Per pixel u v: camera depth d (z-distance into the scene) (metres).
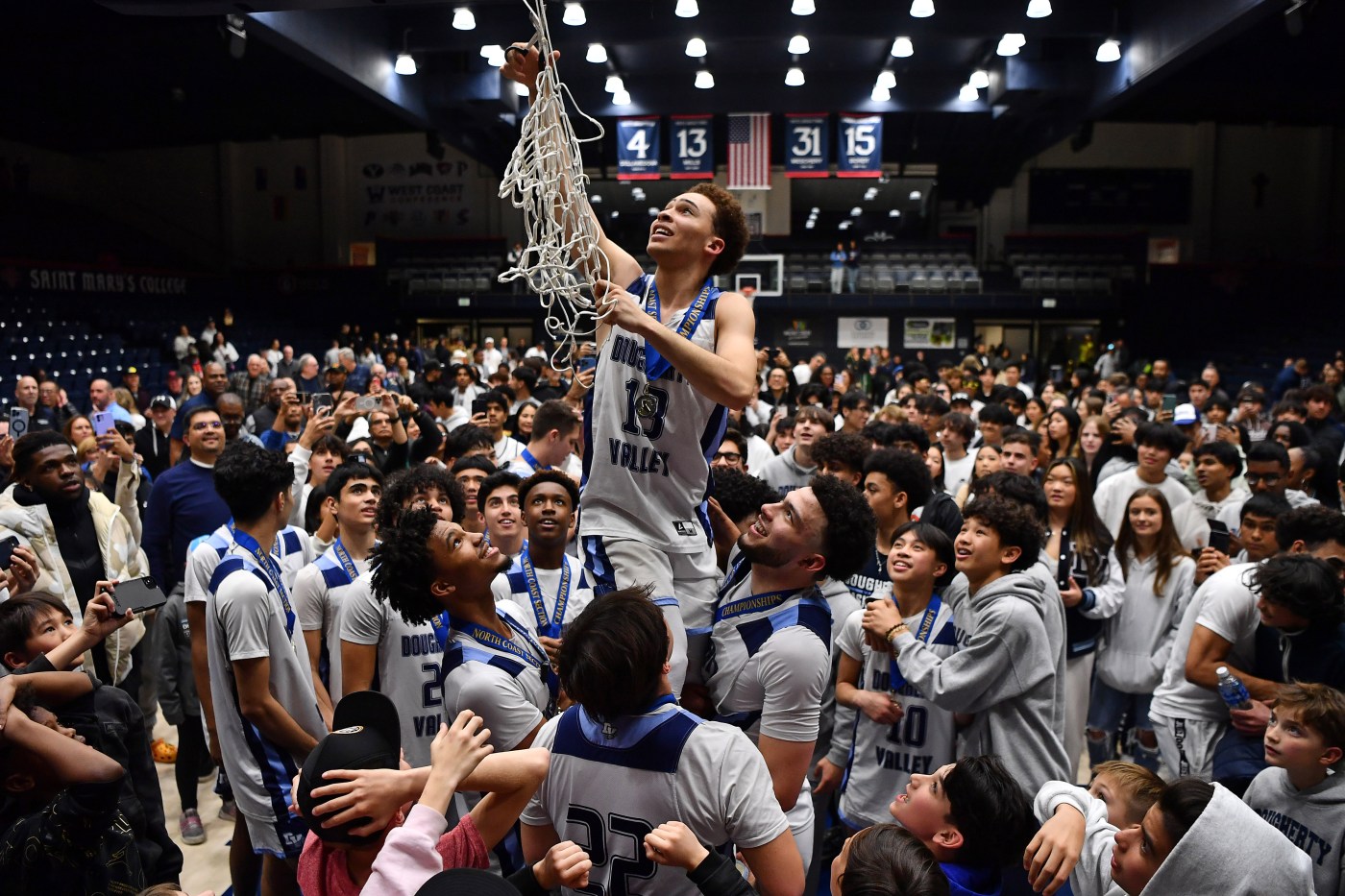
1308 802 2.45
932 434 6.82
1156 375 13.87
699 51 12.17
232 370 17.91
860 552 2.39
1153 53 11.54
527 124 2.21
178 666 4.41
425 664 3.21
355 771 1.68
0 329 15.07
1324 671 3.01
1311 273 21.38
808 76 14.86
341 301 22.81
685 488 2.30
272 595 3.10
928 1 10.92
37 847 2.09
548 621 3.11
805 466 5.53
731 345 2.17
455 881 1.46
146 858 2.75
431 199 24.56
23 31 15.33
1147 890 1.92
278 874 3.18
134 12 9.52
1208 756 3.50
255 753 3.07
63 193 24.23
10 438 5.27
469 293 22.12
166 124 22.34
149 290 20.22
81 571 4.36
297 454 4.89
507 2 10.57
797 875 1.85
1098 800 2.28
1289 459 5.09
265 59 16.72
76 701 2.60
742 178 15.10
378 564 2.50
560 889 1.95
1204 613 3.42
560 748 1.90
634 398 2.26
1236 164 23.62
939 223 25.00
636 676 1.79
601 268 2.37
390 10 12.77
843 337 21.72
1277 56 16.81
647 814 1.82
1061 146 23.88
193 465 4.76
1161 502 4.23
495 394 6.55
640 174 15.12
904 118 17.36
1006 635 2.90
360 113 21.70
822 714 3.57
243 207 24.95
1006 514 3.10
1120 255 22.00
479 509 4.20
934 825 2.28
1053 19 12.02
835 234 25.23
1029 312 21.55
